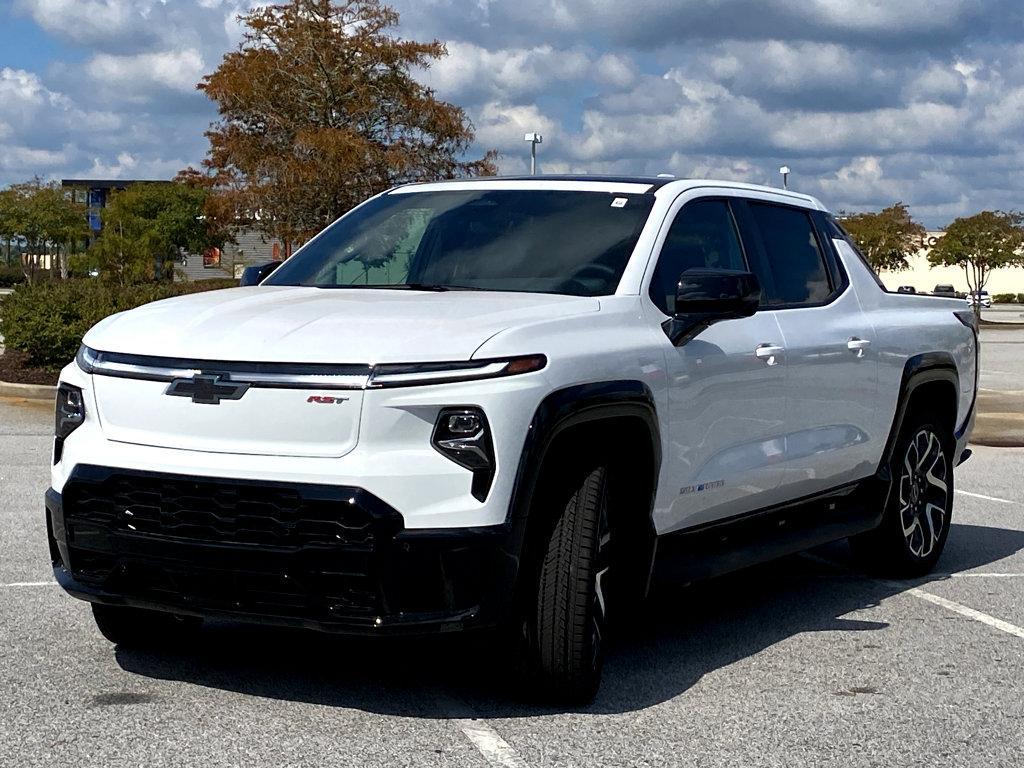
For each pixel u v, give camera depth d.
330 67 32.78
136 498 4.53
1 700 4.76
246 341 4.53
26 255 83.06
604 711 4.82
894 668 5.55
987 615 6.57
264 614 4.41
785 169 20.98
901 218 60.06
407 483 4.30
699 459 5.50
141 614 5.32
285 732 4.46
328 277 5.92
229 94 32.81
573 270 5.46
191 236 60.12
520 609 4.66
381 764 4.18
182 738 4.38
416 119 33.22
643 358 5.06
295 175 32.09
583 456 4.80
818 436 6.44
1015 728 4.78
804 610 6.63
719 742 4.52
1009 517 9.63
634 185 5.95
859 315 6.89
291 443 4.39
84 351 4.86
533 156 26.09
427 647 5.59
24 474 10.38
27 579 6.73
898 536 7.30
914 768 4.34
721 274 5.17
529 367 4.50
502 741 4.44
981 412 17.23
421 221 6.06
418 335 4.48
